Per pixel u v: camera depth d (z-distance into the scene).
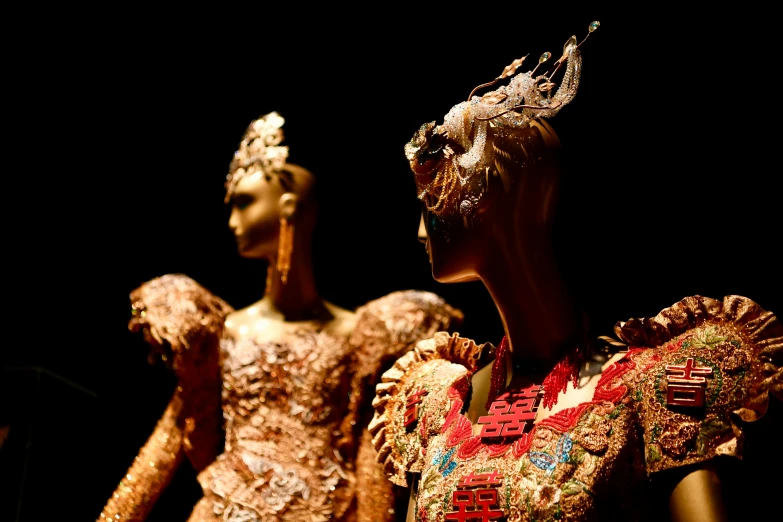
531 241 1.63
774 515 2.02
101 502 3.47
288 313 3.06
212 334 3.04
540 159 1.63
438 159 1.67
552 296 1.63
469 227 1.64
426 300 2.97
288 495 2.79
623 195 2.57
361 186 3.37
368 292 3.41
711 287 2.46
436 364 1.83
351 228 3.40
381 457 1.76
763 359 1.42
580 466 1.45
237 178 3.11
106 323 3.84
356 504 2.84
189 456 3.03
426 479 1.60
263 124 3.15
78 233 3.85
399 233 3.35
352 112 3.34
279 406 2.92
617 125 2.60
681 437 1.40
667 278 2.50
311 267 3.11
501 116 1.64
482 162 1.62
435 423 1.69
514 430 1.54
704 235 2.48
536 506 1.44
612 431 1.46
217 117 3.68
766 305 2.39
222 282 3.82
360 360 2.94
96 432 3.49
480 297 3.30
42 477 3.13
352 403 2.92
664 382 1.44
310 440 2.88
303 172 3.12
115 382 3.81
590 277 2.56
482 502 1.48
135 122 3.78
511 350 1.67
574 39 1.65
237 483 2.83
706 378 1.42
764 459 1.99
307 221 3.10
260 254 3.08
